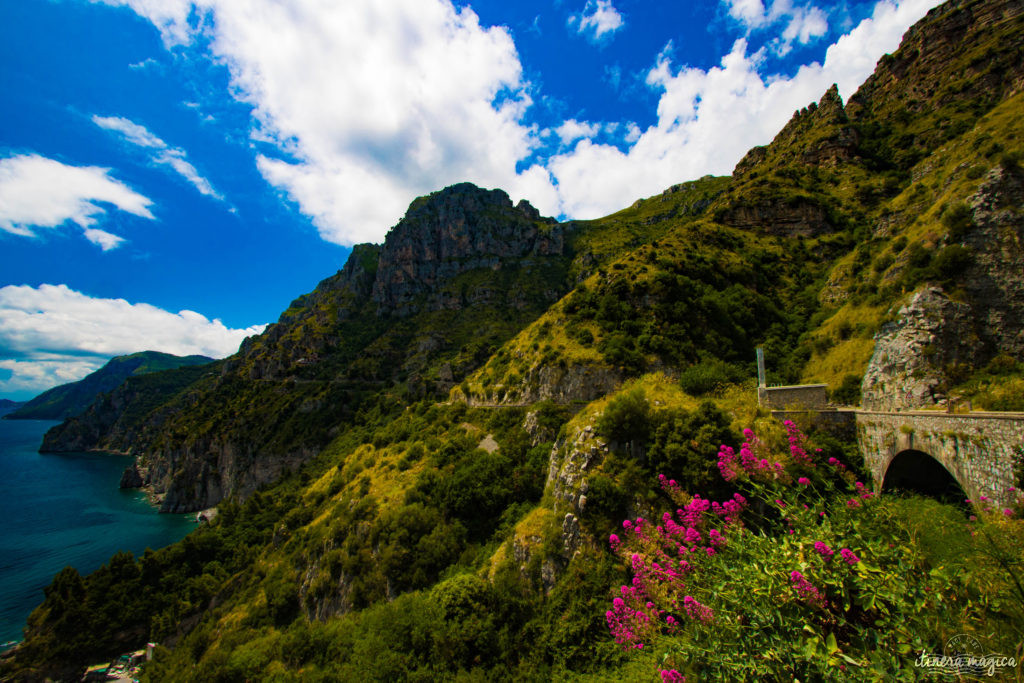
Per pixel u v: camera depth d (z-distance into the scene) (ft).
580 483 111.34
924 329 109.60
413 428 282.56
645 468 108.37
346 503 209.56
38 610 241.35
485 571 122.11
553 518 114.01
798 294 220.64
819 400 112.57
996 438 70.18
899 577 27.50
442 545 147.64
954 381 101.91
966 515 71.56
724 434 101.50
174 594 259.39
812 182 297.94
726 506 45.57
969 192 124.16
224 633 189.37
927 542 38.14
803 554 31.04
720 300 206.49
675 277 212.84
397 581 145.18
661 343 186.50
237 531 321.32
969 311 107.86
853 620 29.22
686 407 120.06
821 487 69.62
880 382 115.75
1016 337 102.01
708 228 275.59
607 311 215.72
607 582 92.32
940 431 81.35
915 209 183.42
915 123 295.28
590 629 87.71
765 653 27.32
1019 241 107.45
